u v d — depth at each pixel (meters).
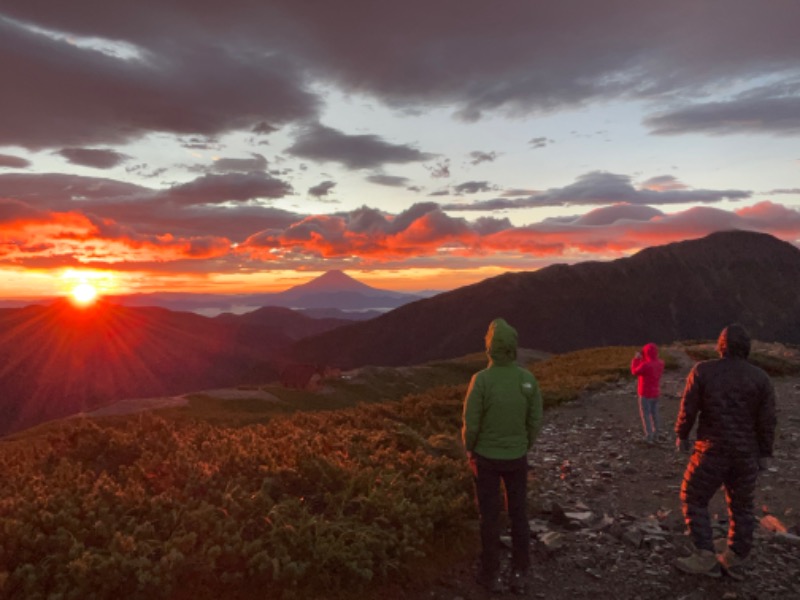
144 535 5.44
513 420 5.87
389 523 6.49
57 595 4.55
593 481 9.81
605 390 20.77
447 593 5.81
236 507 6.04
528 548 5.98
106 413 28.55
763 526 7.56
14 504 5.66
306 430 10.72
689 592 5.84
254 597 5.23
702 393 6.34
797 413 15.55
